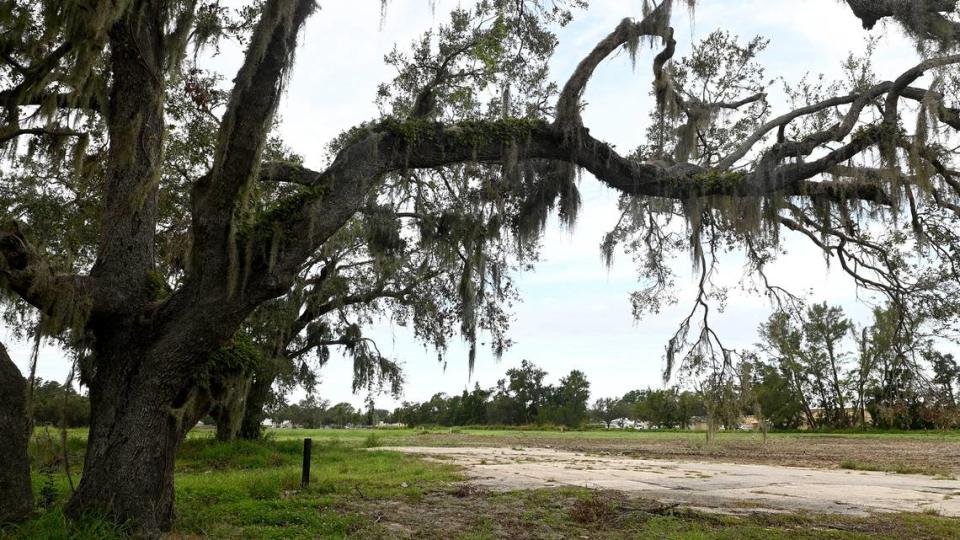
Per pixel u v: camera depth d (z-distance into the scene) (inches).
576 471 660.7
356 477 520.7
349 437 1481.3
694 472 674.2
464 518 353.7
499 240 442.9
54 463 485.4
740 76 448.5
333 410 3174.2
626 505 402.0
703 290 423.2
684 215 422.0
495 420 3100.4
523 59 469.7
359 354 869.2
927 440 1381.6
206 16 381.1
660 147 395.2
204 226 291.9
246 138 290.5
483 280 448.8
